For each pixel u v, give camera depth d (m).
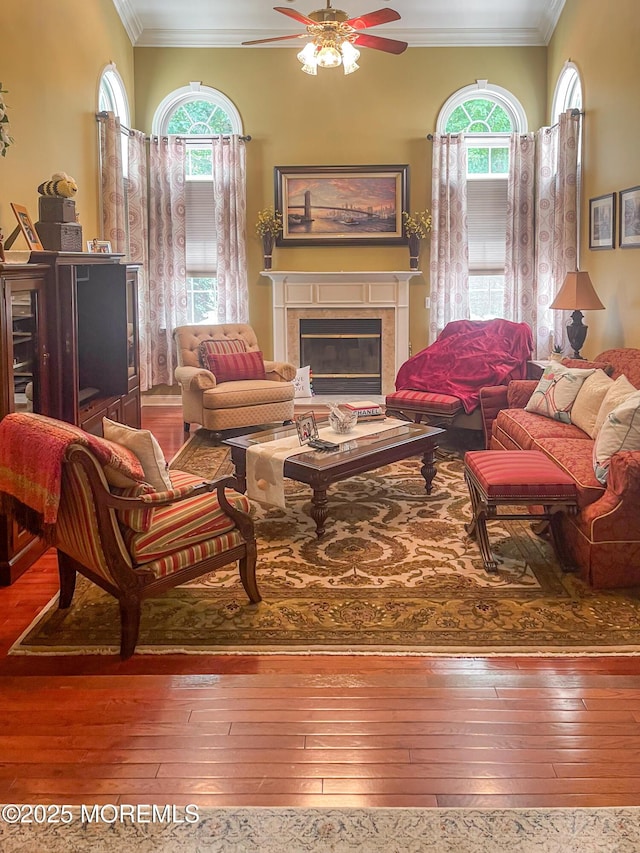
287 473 4.36
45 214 4.97
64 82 6.11
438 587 3.71
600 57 6.57
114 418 5.63
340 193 8.12
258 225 8.03
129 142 7.61
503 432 5.44
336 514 4.76
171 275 8.11
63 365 4.57
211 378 6.63
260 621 3.38
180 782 2.35
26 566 3.99
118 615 3.44
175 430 7.18
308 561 4.04
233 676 2.94
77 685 2.88
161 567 3.13
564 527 3.93
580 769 2.39
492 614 3.42
